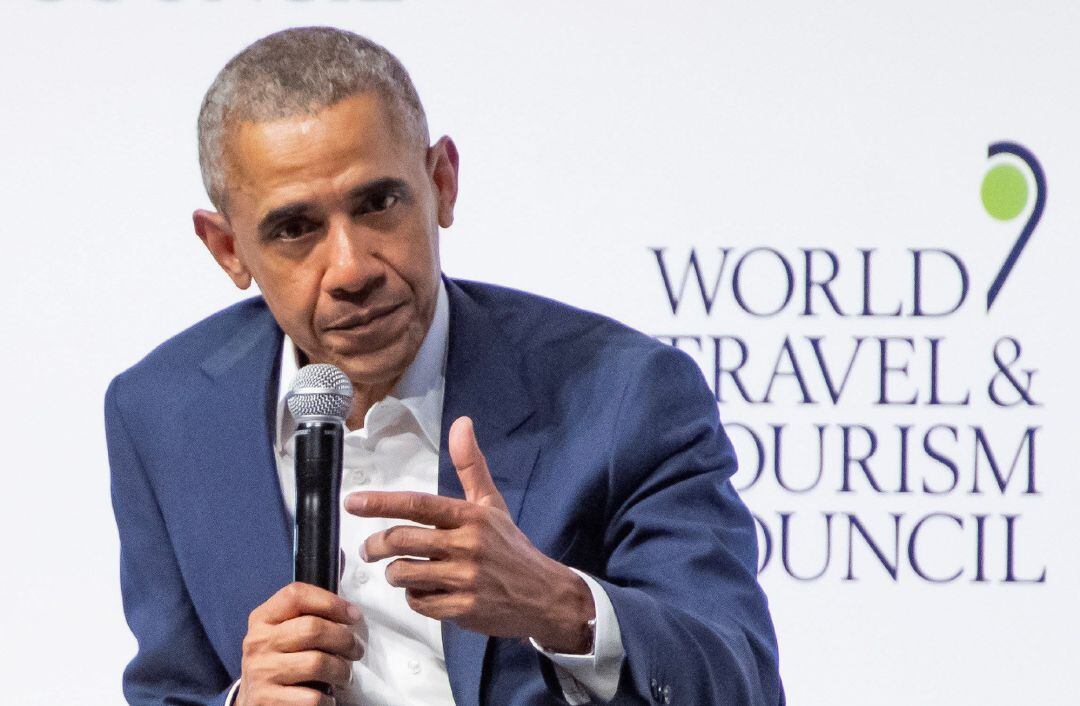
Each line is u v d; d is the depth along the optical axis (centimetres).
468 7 1155
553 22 1154
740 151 1148
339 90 608
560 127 1152
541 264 1145
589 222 1148
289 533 696
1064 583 1120
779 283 1140
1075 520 1123
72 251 1133
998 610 1120
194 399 734
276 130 605
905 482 1124
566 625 575
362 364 630
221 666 734
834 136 1147
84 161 1139
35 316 1126
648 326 1142
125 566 748
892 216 1141
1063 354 1132
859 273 1139
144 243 1138
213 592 702
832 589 1121
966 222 1141
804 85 1149
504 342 710
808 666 1120
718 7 1152
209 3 1155
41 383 1122
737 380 1134
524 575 562
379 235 616
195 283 1138
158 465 732
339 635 556
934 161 1144
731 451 712
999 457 1126
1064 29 1146
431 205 637
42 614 1105
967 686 1118
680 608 623
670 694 591
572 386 698
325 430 564
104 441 1121
